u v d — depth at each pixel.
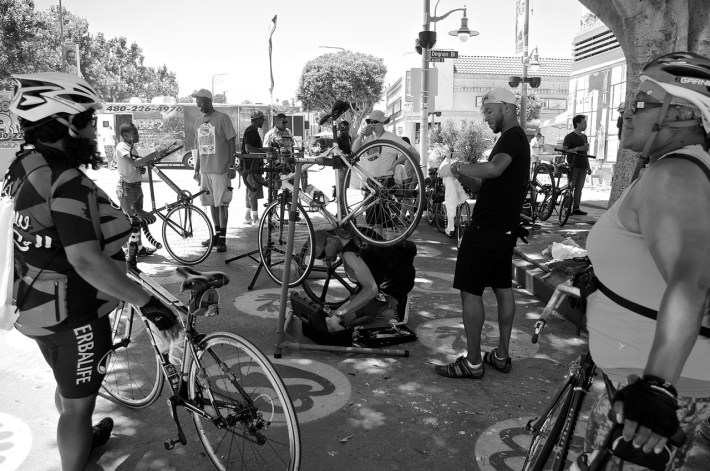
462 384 3.96
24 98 2.18
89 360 2.37
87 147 2.28
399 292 4.92
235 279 6.66
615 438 1.44
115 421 3.37
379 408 3.59
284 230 5.74
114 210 2.39
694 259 1.36
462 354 4.52
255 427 2.65
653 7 5.85
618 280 1.68
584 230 9.23
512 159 3.77
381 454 3.07
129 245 3.06
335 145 4.91
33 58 30.95
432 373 4.14
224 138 7.84
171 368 2.85
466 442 3.20
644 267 1.62
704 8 5.78
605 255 1.72
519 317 5.46
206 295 2.74
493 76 39.94
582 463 1.81
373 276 4.84
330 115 4.97
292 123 26.00
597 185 18.33
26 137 2.23
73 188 2.18
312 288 6.40
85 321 2.33
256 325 5.12
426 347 4.66
